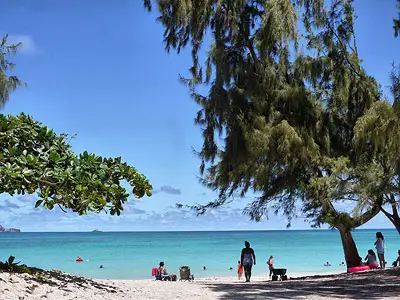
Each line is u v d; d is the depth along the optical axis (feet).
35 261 167.02
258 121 53.93
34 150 27.91
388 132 42.29
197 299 30.01
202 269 138.62
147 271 131.54
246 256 58.44
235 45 57.93
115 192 25.90
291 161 55.67
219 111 55.21
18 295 21.24
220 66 55.52
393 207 52.03
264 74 57.11
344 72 59.00
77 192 24.91
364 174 46.57
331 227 53.62
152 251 249.14
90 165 26.50
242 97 55.42
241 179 61.87
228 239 515.91
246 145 52.95
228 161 55.11
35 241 447.83
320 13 58.65
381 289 37.99
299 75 58.54
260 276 107.45
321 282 47.60
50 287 24.86
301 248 277.23
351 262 66.90
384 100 45.62
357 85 59.57
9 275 25.22
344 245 67.87
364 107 58.80
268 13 54.34
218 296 33.04
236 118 54.24
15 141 26.99
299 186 58.65
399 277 46.09
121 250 258.78
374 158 49.75
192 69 60.85
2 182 23.24
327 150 56.85
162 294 31.12
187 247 300.81
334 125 59.00
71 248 284.61
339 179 49.67
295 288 40.98
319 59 57.98
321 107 59.41
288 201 61.21
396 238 462.19
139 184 27.91
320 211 56.65
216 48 57.88
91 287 28.60
